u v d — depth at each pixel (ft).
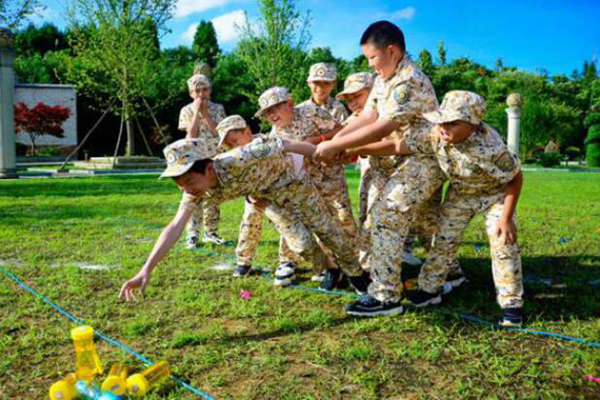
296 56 79.30
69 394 7.51
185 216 9.89
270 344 9.62
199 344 9.68
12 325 10.46
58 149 100.58
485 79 143.95
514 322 10.42
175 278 14.07
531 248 17.97
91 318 10.99
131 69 67.82
